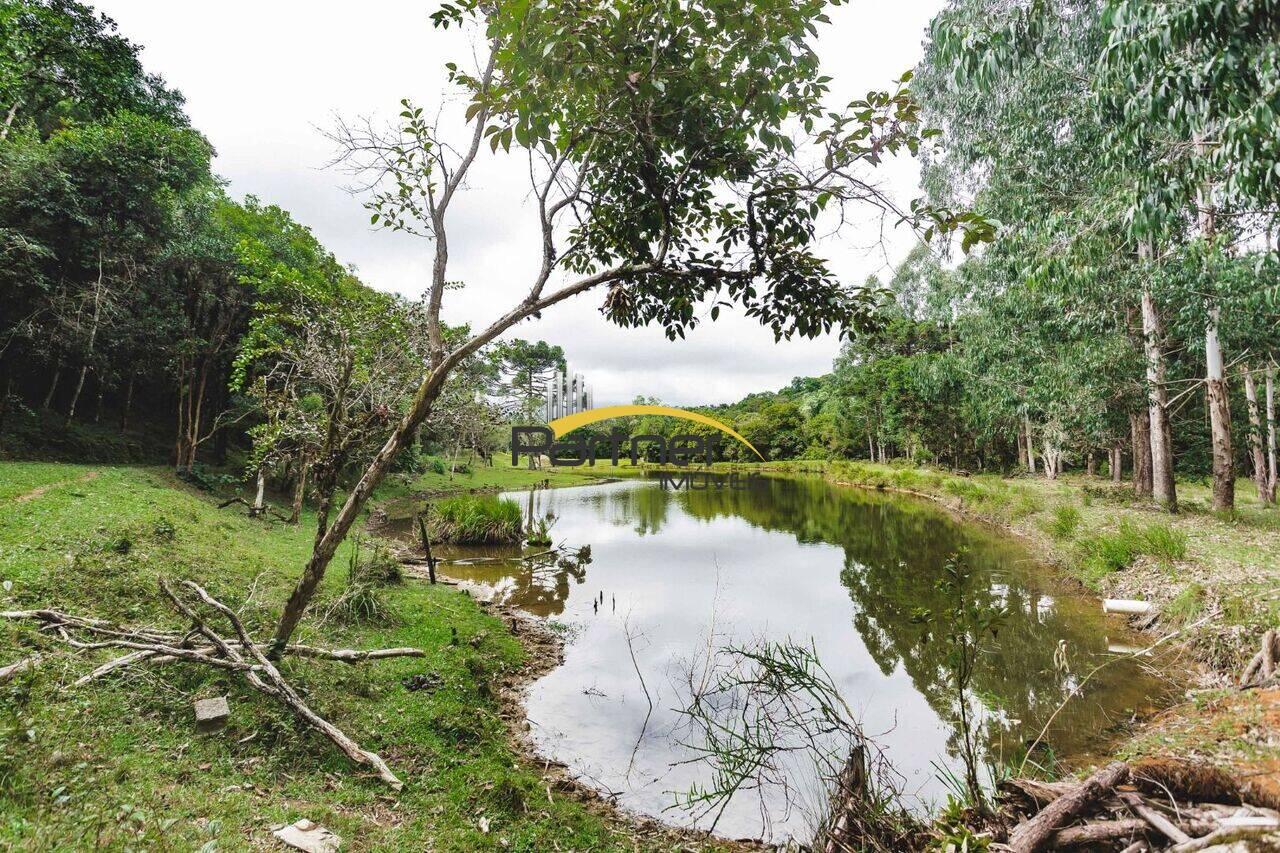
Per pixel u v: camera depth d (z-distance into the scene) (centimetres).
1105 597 891
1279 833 244
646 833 394
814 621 862
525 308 450
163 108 1736
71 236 1322
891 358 3453
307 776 364
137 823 263
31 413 1380
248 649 448
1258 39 490
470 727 475
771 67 326
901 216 382
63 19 1221
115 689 390
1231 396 1850
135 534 709
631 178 436
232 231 1578
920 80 1497
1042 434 2367
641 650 737
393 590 834
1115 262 1207
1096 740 495
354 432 522
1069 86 1126
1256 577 736
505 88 342
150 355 1530
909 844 345
